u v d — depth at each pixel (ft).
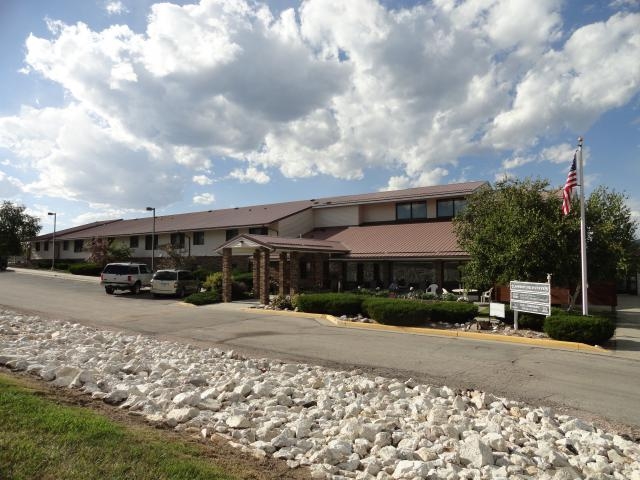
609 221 54.03
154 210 120.57
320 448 17.15
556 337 44.21
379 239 95.04
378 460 16.22
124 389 21.47
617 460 17.71
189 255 126.00
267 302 75.77
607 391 27.81
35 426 14.61
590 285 68.39
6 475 11.78
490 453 16.89
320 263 86.89
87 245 155.02
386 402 23.48
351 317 60.03
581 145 49.52
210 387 24.77
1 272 151.94
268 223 107.76
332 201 116.16
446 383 29.40
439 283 81.05
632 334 50.57
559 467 16.85
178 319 59.21
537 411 22.86
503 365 34.53
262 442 16.76
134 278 97.14
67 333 40.32
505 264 53.72
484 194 71.05
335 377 29.17
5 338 35.42
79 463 12.74
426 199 99.91
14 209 199.31
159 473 12.69
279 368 31.04
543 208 56.34
